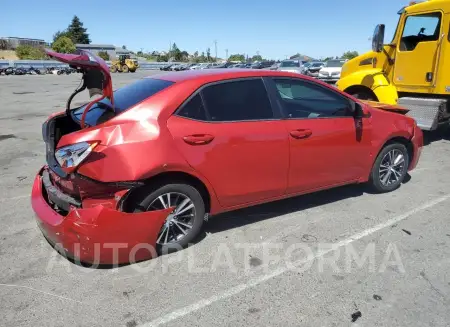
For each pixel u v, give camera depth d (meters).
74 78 37.25
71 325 2.58
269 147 3.69
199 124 3.36
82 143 2.99
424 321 2.62
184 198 3.42
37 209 3.35
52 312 2.70
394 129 4.67
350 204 4.57
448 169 6.02
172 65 70.12
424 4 7.30
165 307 2.77
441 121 7.57
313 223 4.07
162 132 3.17
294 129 3.85
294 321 2.62
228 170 3.52
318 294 2.91
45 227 3.20
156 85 3.54
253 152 3.61
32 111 12.77
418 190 5.04
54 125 3.63
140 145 3.08
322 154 4.09
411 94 7.95
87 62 2.98
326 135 4.07
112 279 3.09
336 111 4.24
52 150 3.48
